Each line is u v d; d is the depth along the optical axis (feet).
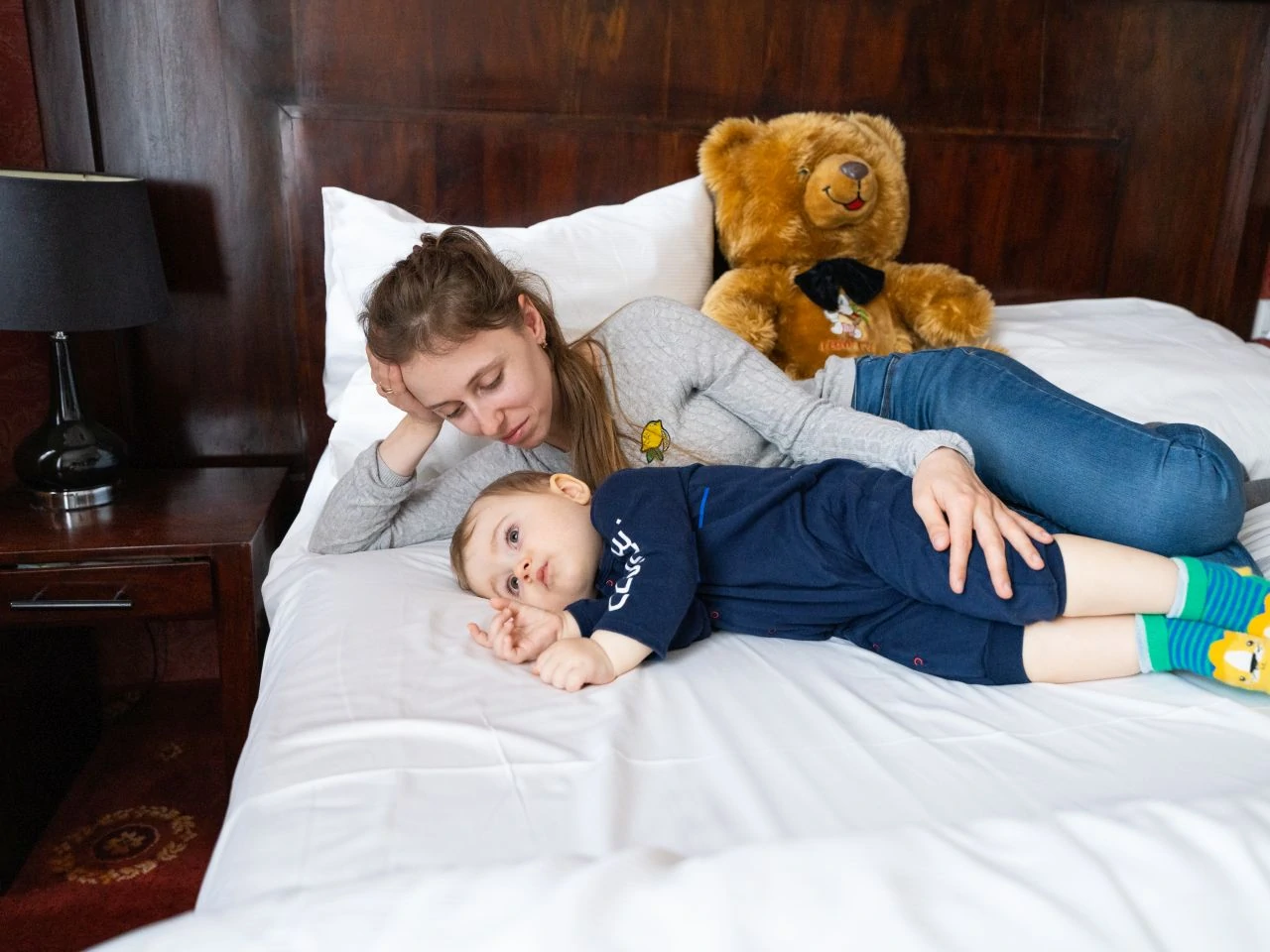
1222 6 7.21
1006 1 6.87
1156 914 1.95
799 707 3.19
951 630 3.51
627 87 6.48
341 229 5.77
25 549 4.91
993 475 4.25
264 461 6.63
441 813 2.52
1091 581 3.37
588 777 2.70
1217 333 6.57
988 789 2.68
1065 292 7.59
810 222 6.32
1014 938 1.85
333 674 3.31
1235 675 3.24
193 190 6.10
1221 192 7.68
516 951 1.81
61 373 5.45
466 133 6.27
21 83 5.67
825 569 3.75
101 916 4.75
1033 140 7.16
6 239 4.90
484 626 3.81
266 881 2.27
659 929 1.87
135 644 6.86
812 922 1.87
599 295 5.78
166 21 5.82
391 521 4.78
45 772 5.53
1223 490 3.65
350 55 6.06
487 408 3.89
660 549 3.61
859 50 6.74
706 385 4.55
